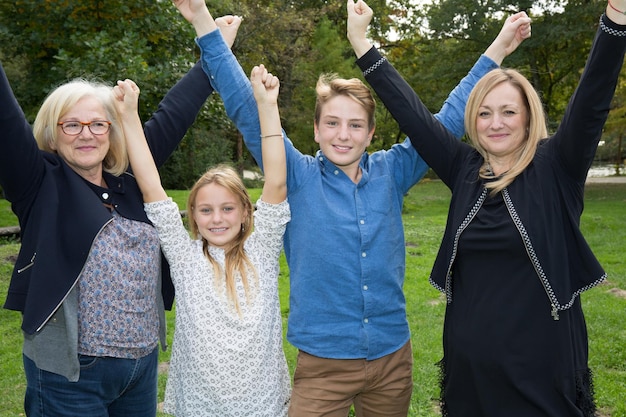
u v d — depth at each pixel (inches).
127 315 90.0
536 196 89.0
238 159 957.2
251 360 96.3
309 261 100.0
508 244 88.4
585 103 83.8
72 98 91.2
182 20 365.4
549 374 86.8
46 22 365.7
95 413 89.7
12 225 448.8
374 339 100.5
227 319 96.3
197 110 111.8
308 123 826.2
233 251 101.7
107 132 93.9
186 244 100.5
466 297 92.0
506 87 93.7
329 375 100.8
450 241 94.7
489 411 88.9
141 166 97.5
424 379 178.9
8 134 83.0
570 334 87.7
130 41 325.7
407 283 304.3
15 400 168.9
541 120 93.0
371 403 106.0
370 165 106.1
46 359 86.4
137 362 92.5
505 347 87.3
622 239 418.3
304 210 101.6
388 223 102.9
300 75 821.2
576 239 89.3
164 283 104.0
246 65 777.6
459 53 976.3
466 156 99.8
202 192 102.4
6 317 240.2
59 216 87.9
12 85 407.5
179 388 99.3
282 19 768.3
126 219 94.8
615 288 285.6
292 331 101.7
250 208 106.9
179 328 98.7
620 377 178.9
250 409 96.5
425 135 100.8
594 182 1063.0
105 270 88.4
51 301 84.4
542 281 86.9
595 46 82.0
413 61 1166.3
